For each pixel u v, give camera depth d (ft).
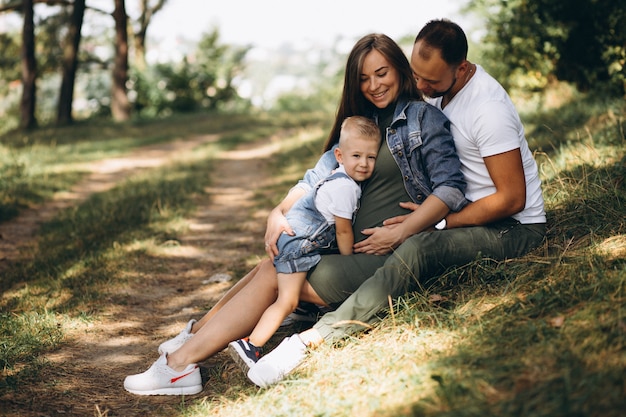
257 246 21.15
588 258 11.02
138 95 88.94
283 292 11.34
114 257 19.51
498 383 8.63
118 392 11.57
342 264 11.46
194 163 39.01
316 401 9.67
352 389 9.80
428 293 11.65
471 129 11.48
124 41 76.33
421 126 11.65
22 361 12.59
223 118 71.87
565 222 13.42
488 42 33.60
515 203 11.45
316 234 11.51
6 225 25.08
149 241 21.30
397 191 11.89
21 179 32.09
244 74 99.91
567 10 28.55
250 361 10.91
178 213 25.39
